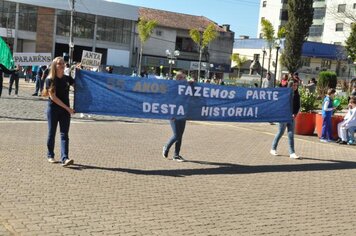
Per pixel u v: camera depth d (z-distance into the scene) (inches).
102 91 370.0
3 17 2113.7
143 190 291.0
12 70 737.0
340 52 2529.5
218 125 711.7
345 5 2898.6
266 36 2098.9
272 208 272.4
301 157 462.6
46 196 261.0
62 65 332.2
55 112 338.0
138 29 2383.1
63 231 209.5
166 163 381.1
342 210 279.9
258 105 430.0
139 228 221.1
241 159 426.3
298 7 1696.6
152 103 384.8
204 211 256.1
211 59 2869.1
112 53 2407.7
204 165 384.8
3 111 633.6
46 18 2201.0
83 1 2277.3
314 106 702.5
